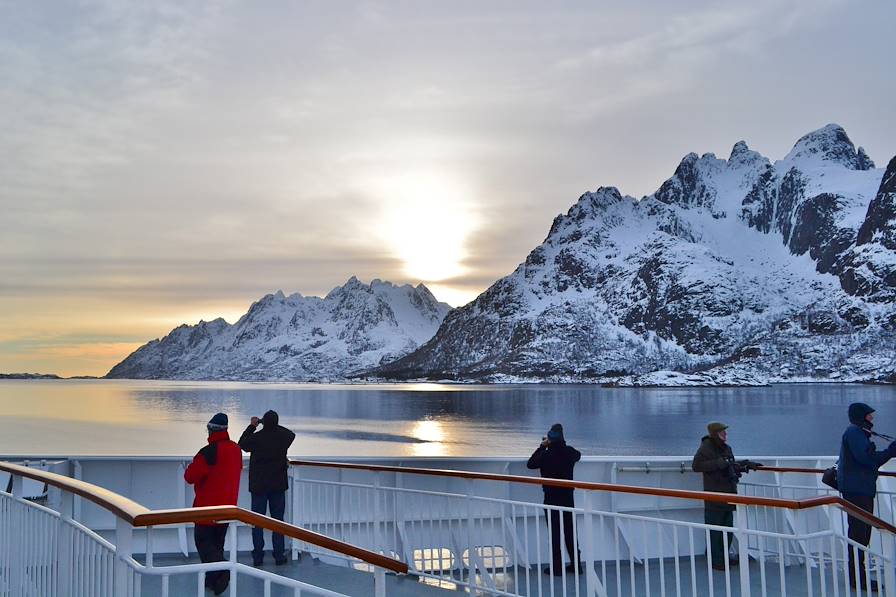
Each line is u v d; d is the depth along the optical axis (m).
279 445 8.88
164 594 3.51
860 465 7.83
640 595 7.69
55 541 4.68
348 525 9.69
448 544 9.66
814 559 9.03
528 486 10.43
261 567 8.71
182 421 135.88
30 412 167.88
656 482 10.11
